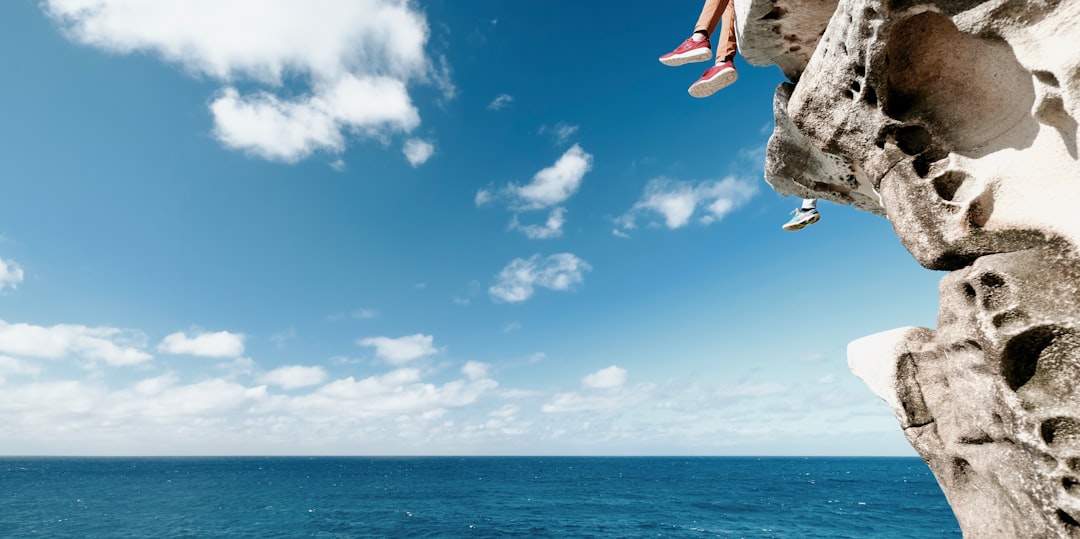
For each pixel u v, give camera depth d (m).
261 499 61.44
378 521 42.50
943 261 3.76
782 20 4.98
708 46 5.40
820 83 4.28
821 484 92.12
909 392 4.21
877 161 4.08
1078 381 2.93
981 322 3.31
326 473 137.25
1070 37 2.86
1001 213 3.43
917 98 3.74
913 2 3.34
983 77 3.43
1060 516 2.96
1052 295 3.07
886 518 44.12
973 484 3.81
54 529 35.62
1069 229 3.09
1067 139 3.08
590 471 153.00
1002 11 3.06
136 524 38.47
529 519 44.06
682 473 137.88
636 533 36.09
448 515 46.91
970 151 3.62
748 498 64.06
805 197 7.03
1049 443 2.98
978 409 3.50
